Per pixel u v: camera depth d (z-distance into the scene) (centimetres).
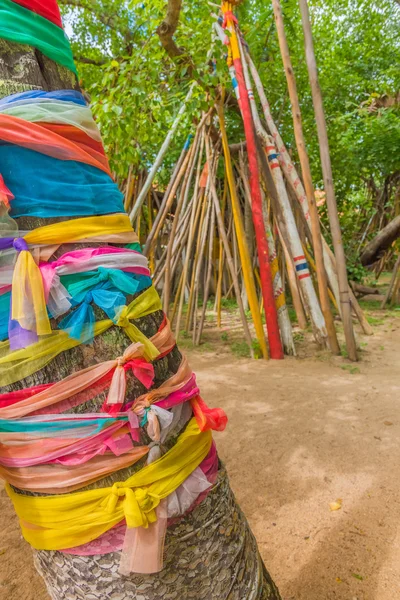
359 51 948
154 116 503
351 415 374
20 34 101
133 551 104
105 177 113
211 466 121
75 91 110
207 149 634
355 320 735
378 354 557
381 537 231
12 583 217
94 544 106
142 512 102
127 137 437
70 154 103
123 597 110
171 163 858
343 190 957
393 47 952
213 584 118
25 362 99
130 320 109
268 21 695
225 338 651
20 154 99
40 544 110
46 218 101
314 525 243
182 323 780
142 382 105
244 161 773
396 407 387
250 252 817
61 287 99
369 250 950
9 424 99
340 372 493
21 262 96
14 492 112
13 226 98
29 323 95
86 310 102
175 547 112
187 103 486
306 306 666
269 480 286
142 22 490
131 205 786
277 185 588
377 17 936
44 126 100
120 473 105
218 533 120
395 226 916
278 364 531
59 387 99
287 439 338
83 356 103
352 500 262
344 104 861
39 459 101
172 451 110
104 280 105
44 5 107
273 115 794
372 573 209
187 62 470
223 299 946
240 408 398
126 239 114
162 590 111
